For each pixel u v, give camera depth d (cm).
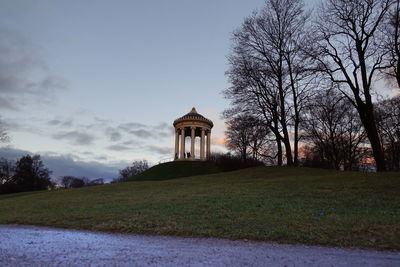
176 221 1082
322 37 2967
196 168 5072
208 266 558
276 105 3394
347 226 907
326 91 2944
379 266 557
